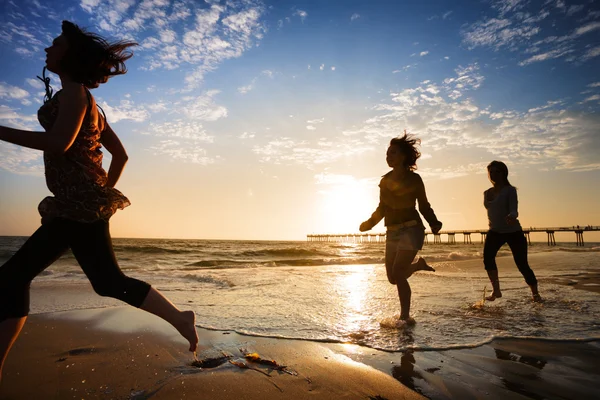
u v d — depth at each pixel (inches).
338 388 70.4
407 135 132.3
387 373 78.9
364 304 157.1
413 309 147.2
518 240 164.7
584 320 127.8
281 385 71.2
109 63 71.3
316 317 131.5
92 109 68.7
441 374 78.6
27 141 58.3
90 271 67.0
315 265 465.4
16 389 68.1
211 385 70.2
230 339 102.6
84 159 66.5
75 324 118.0
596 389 71.2
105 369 78.5
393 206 131.9
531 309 147.2
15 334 61.2
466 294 185.3
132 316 129.8
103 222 68.3
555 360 88.0
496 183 171.8
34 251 62.0
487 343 101.9
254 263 515.2
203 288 205.2
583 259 429.7
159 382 71.7
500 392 69.5
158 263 542.6
